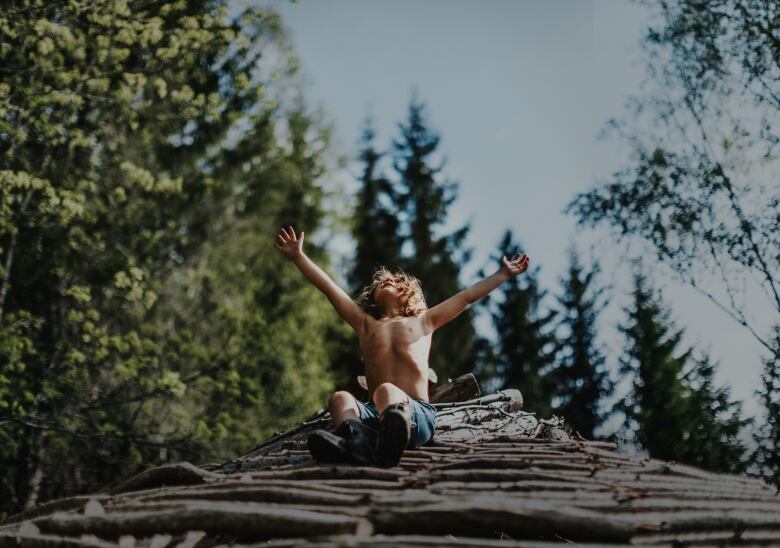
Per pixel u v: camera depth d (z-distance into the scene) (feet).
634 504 8.96
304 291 74.13
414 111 96.12
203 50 44.09
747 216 37.73
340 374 78.33
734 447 40.75
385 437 11.93
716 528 8.73
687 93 39.93
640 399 49.78
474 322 88.38
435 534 8.06
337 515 8.16
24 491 46.68
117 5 37.17
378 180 92.43
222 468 13.96
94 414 45.39
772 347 36.63
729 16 39.52
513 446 14.52
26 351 41.93
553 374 82.64
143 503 10.08
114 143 50.93
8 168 40.73
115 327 55.01
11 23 37.29
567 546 7.41
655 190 39.73
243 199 72.95
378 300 16.01
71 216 39.68
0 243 46.50
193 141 63.31
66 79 37.93
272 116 70.38
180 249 63.98
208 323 63.67
